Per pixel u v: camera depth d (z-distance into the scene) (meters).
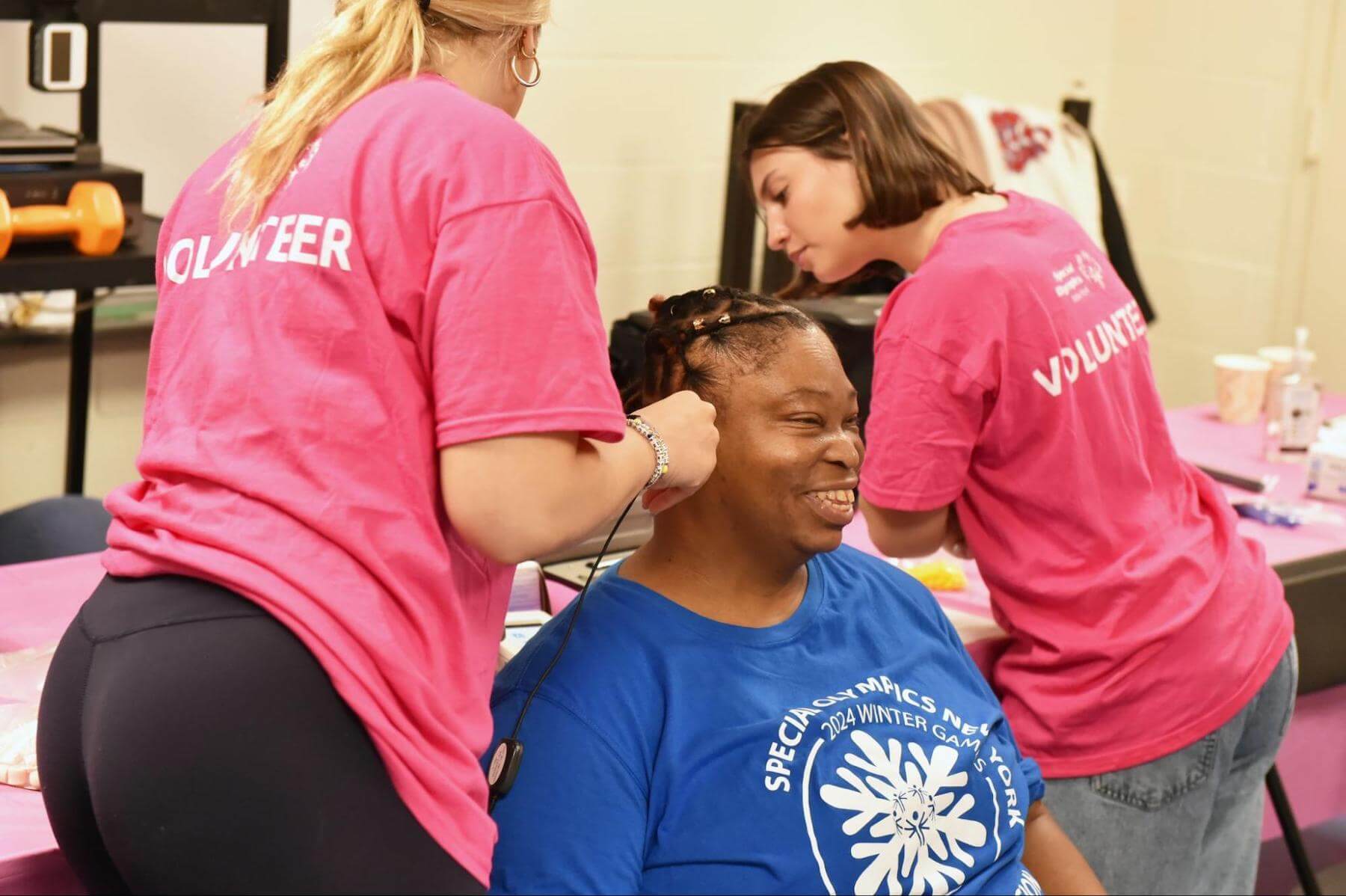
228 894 1.02
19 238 2.38
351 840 1.02
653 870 1.28
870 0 3.61
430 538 1.09
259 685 1.01
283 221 1.11
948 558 2.16
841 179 1.77
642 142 3.34
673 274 3.47
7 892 1.25
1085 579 1.69
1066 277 1.68
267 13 2.68
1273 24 3.81
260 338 1.09
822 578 1.46
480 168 1.08
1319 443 2.46
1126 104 4.16
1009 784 1.45
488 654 1.19
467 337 1.06
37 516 2.37
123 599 1.08
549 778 1.25
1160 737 1.70
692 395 1.27
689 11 3.33
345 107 1.14
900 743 1.37
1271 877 2.66
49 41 2.40
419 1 1.17
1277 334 3.95
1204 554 1.74
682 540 1.38
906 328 1.66
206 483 1.09
